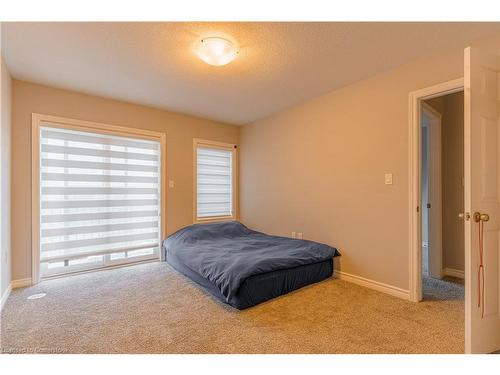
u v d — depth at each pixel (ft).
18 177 9.18
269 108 12.53
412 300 7.90
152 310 7.31
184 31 6.57
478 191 5.25
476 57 5.26
